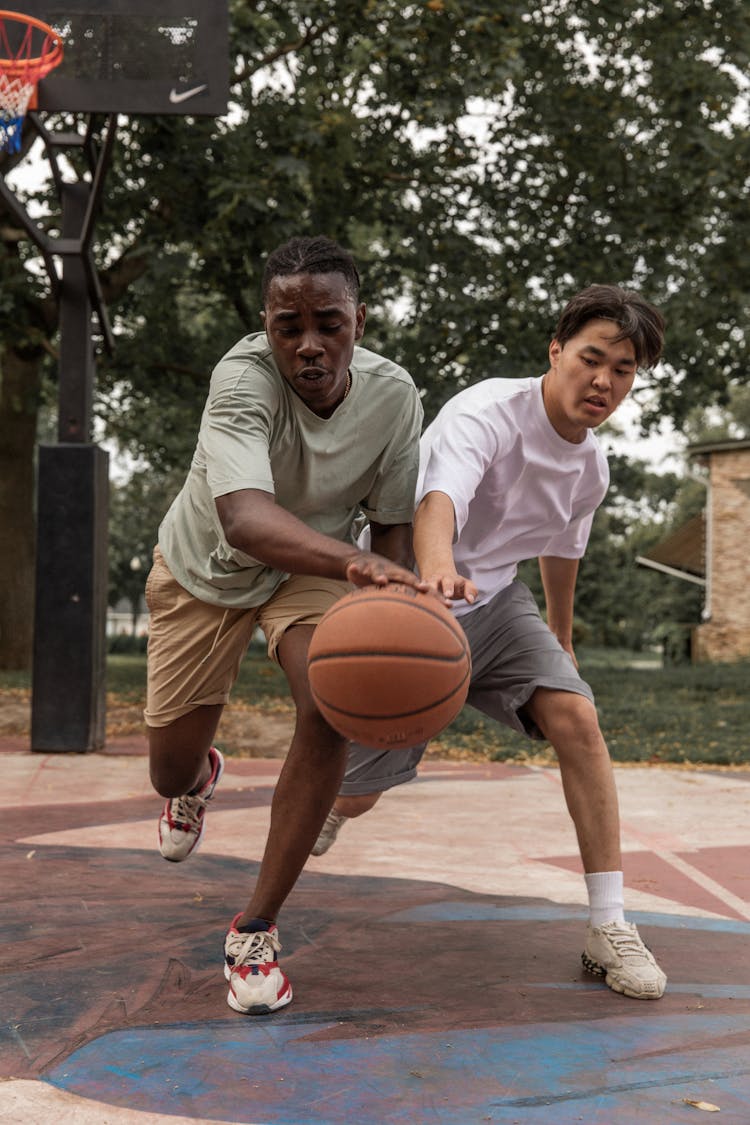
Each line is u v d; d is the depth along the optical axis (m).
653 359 3.13
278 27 11.68
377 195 13.95
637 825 5.30
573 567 3.70
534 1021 2.61
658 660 28.28
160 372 17.05
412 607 2.30
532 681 3.07
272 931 2.76
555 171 14.00
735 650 22.23
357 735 2.34
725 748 8.73
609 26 13.82
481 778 6.85
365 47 11.61
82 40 7.29
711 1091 2.22
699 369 15.04
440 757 8.04
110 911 3.55
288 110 12.36
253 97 12.79
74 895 3.75
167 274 12.40
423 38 11.47
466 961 3.08
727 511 22.48
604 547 31.77
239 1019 2.59
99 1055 2.36
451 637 2.32
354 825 5.11
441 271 13.70
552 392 3.20
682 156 13.54
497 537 3.36
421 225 13.58
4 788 6.20
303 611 2.82
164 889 3.85
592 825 2.96
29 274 13.91
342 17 12.41
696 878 4.20
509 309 13.64
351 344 2.59
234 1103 2.12
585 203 13.79
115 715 10.52
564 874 4.18
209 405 2.67
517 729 3.21
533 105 13.78
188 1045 2.42
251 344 2.71
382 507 2.93
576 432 3.25
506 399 3.19
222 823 5.14
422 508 2.92
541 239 14.07
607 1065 2.34
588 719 3.00
